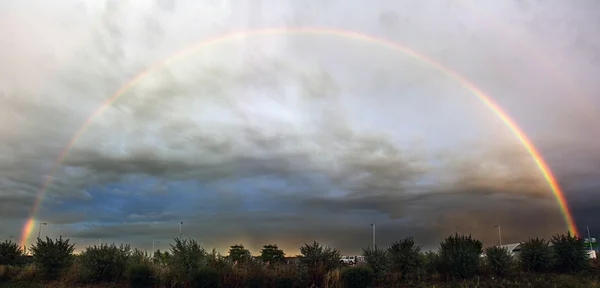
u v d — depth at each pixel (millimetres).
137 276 22594
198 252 23828
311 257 23766
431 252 25094
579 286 20641
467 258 23188
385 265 23703
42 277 25250
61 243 26172
